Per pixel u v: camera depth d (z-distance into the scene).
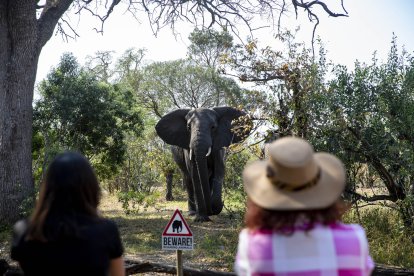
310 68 9.80
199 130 13.52
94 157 19.98
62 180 2.68
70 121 17.67
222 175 13.96
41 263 2.61
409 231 9.29
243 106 10.63
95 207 2.77
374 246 8.91
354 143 9.36
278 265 2.37
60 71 18.41
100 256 2.64
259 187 2.49
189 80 36.88
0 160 14.75
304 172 2.38
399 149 8.80
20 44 15.20
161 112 37.00
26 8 15.12
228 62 10.34
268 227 2.43
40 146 18.75
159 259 9.67
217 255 9.70
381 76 9.43
